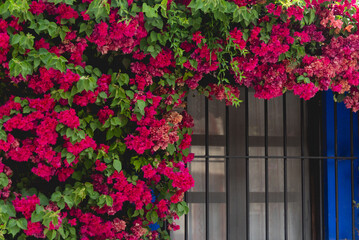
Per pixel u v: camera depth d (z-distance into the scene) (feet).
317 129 12.93
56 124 8.66
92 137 9.36
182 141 10.19
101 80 9.09
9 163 9.45
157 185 10.12
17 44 8.45
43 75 8.64
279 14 9.34
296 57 10.02
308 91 10.18
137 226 9.77
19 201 8.61
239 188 12.50
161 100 9.79
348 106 11.04
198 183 12.26
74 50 8.87
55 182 9.61
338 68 10.25
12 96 8.86
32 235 9.23
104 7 8.40
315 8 10.00
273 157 12.15
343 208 12.73
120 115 9.32
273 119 12.94
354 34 10.36
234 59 9.76
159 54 9.27
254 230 12.63
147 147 9.32
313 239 12.85
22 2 8.08
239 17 9.00
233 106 12.67
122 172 9.28
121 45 8.95
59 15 8.68
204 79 10.46
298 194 12.97
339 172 12.77
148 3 8.94
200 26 9.45
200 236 12.21
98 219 9.32
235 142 12.62
